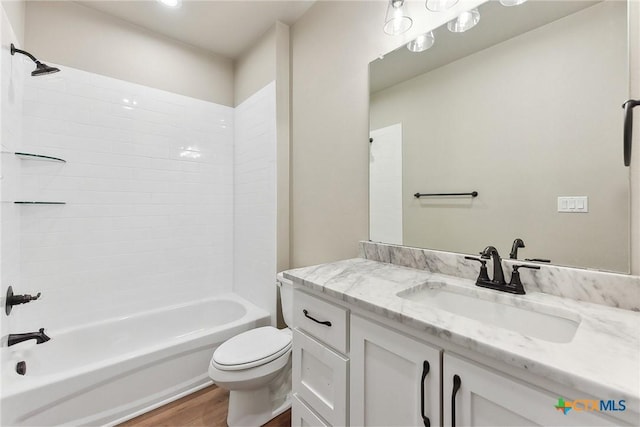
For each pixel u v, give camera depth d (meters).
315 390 1.09
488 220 1.10
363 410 0.89
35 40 1.77
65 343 1.78
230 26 2.17
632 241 0.80
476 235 1.14
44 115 1.80
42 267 1.79
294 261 2.12
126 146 2.12
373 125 1.53
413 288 1.01
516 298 0.88
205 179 2.51
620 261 0.82
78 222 1.93
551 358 0.52
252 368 1.43
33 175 1.76
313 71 1.93
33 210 1.76
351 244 1.66
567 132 0.91
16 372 1.34
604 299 0.82
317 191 1.90
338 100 1.74
